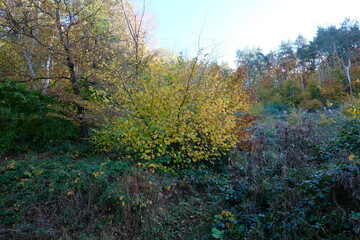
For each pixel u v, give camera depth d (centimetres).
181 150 589
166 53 926
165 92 533
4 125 667
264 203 422
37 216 416
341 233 312
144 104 536
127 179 455
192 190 539
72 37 712
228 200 470
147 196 444
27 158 614
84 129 782
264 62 3975
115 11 827
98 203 438
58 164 553
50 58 756
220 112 591
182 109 537
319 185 382
